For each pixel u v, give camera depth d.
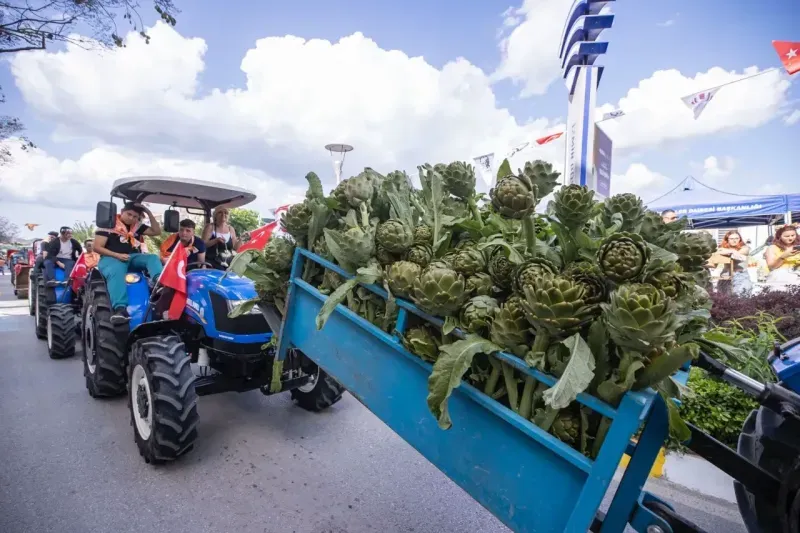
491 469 1.43
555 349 1.31
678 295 1.40
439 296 1.44
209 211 6.00
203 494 3.00
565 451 1.24
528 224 1.62
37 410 4.32
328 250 2.06
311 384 4.45
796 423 1.70
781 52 4.64
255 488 3.09
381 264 1.87
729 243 7.67
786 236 7.15
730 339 1.69
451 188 1.94
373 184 2.14
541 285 1.23
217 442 3.73
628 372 1.17
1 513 2.74
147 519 2.72
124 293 4.32
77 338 7.34
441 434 1.56
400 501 3.00
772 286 6.54
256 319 3.54
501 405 1.39
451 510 2.93
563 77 5.80
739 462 1.69
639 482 1.75
